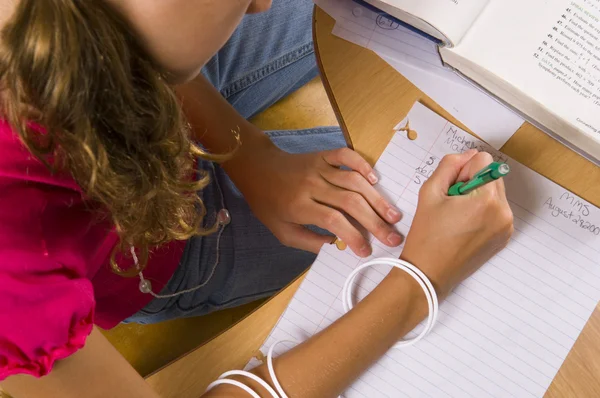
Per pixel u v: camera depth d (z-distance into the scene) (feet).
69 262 1.44
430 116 2.03
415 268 1.90
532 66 1.81
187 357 2.00
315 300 2.01
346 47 2.08
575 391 1.88
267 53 2.87
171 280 2.48
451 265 1.90
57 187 1.43
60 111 1.12
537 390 1.89
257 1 1.38
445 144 2.02
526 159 1.98
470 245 1.88
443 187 1.91
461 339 1.94
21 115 1.19
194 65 1.29
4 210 1.33
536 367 1.90
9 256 1.31
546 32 1.78
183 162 1.75
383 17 2.03
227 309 3.24
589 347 1.89
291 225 2.30
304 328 2.00
